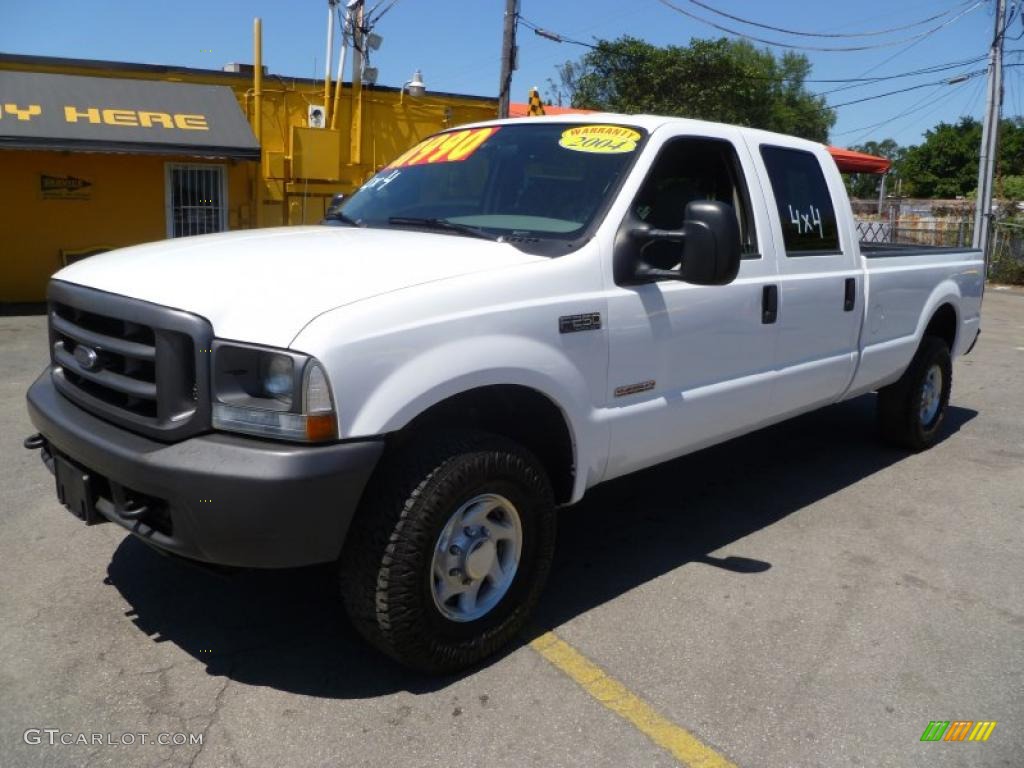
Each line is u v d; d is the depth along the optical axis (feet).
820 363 15.93
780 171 15.39
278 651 11.02
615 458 12.17
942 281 20.25
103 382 10.08
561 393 10.98
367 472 9.08
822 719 10.01
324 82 52.85
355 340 8.99
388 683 10.40
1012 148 162.81
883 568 14.23
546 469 11.98
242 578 12.95
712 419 13.62
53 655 10.73
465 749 9.25
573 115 14.12
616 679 10.68
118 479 9.45
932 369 20.61
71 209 46.57
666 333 12.39
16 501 15.70
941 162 173.78
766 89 121.39
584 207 12.12
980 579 13.92
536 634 11.69
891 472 19.43
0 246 45.27
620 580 13.42
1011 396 28.63
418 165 14.82
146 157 47.93
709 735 9.64
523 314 10.50
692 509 16.66
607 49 103.19
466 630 10.52
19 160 44.88
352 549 9.79
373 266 10.12
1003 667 11.27
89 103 44.83
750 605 12.73
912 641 11.86
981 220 69.21
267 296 9.30
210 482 8.68
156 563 13.32
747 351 14.06
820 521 16.24
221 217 50.83
